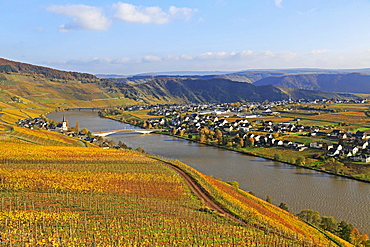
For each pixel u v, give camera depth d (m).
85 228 62.53
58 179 96.25
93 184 94.81
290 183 143.38
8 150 130.75
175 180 106.69
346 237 89.00
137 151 182.62
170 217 72.88
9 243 51.94
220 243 62.03
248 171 163.00
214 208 83.75
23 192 81.75
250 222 76.56
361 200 122.81
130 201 82.19
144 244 58.06
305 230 84.75
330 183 143.50
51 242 54.75
